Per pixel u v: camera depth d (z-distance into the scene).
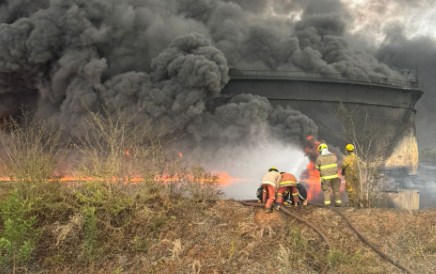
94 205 5.98
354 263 4.98
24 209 5.49
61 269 5.02
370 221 6.12
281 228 5.90
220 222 5.98
